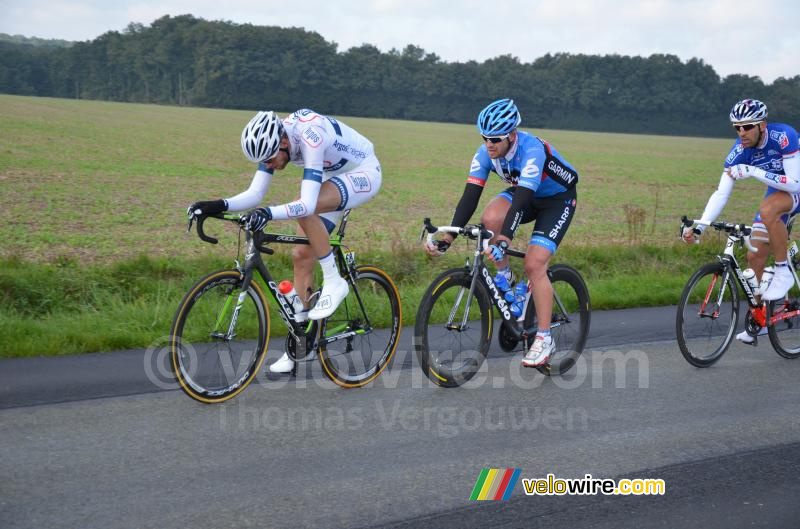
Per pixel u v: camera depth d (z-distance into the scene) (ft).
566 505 11.58
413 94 466.70
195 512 10.82
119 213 52.01
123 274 27.45
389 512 11.10
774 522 11.27
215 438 13.70
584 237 49.98
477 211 63.31
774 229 20.08
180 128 181.98
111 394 15.83
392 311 18.29
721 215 71.72
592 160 164.76
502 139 16.29
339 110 451.94
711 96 484.74
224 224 48.44
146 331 21.17
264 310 16.28
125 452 12.85
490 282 17.79
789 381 18.94
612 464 13.24
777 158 19.86
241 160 109.50
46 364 17.88
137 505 10.94
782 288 20.26
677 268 36.52
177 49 471.62
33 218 47.67
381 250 37.45
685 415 16.01
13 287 24.36
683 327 19.40
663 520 11.23
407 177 99.81
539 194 17.75
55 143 115.65
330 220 17.42
